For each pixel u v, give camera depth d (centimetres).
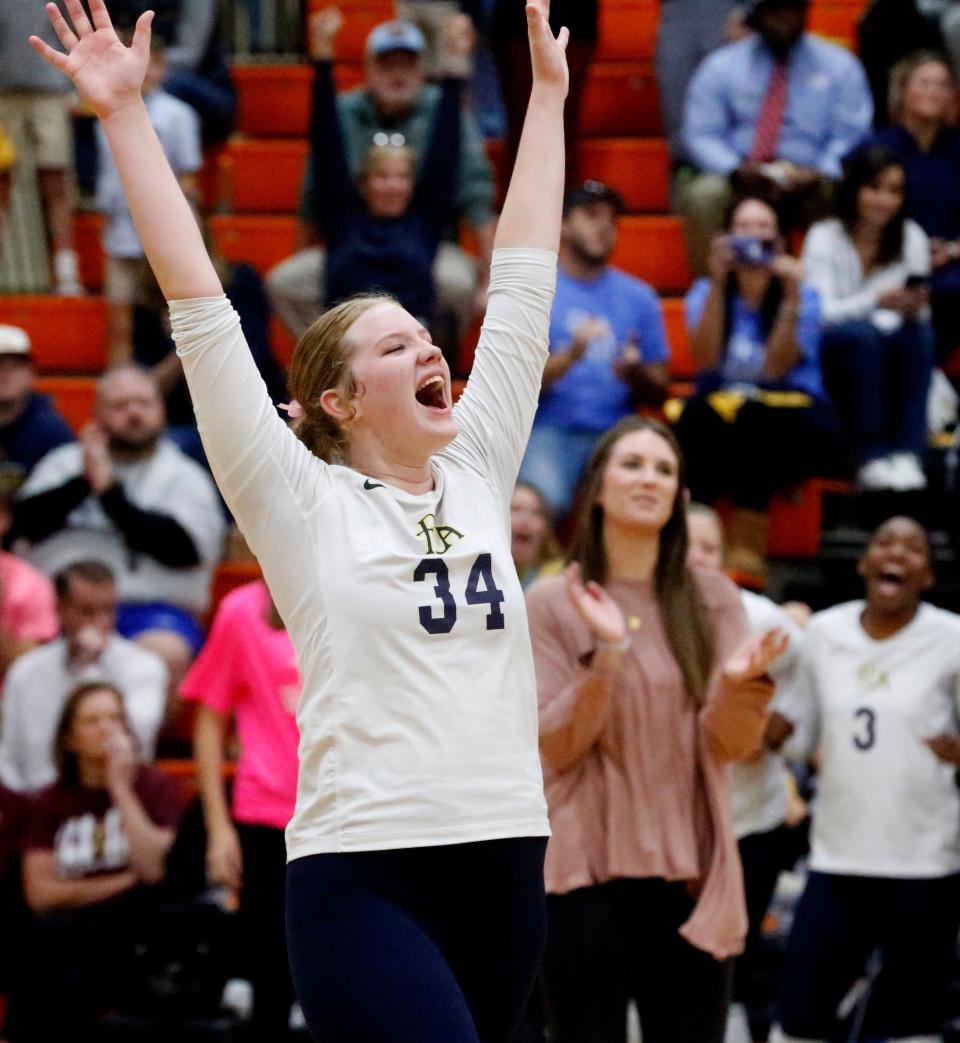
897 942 988
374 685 530
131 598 1310
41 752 1203
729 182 1534
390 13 1861
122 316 1552
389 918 523
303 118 1841
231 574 1435
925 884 984
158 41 1627
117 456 1331
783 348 1352
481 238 1528
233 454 545
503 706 538
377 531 545
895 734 991
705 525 1062
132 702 1218
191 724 1336
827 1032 1001
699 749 773
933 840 987
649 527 783
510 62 1638
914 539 999
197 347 545
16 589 1277
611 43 1819
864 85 1611
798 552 1372
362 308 571
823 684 1010
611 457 795
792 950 1006
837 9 1855
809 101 1589
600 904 765
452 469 577
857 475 1403
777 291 1364
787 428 1318
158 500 1324
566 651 787
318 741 536
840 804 999
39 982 1105
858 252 1439
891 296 1414
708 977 766
